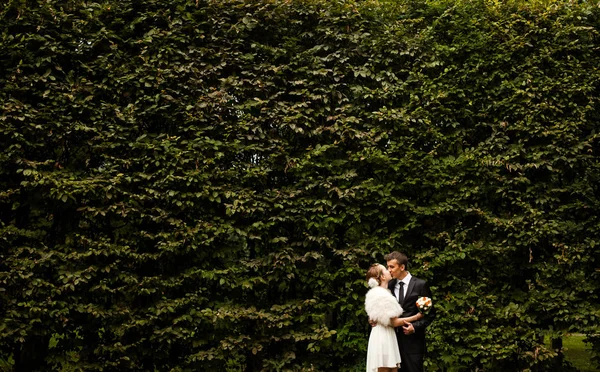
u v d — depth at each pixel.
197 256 6.12
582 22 6.74
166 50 6.36
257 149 6.30
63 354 5.83
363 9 6.83
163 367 6.02
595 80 6.52
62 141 6.00
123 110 6.14
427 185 6.38
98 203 5.96
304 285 6.38
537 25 6.75
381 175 6.50
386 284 5.32
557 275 6.23
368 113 6.57
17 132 5.84
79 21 6.23
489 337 5.97
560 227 6.23
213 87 6.36
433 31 6.72
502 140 6.43
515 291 6.34
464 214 6.33
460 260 6.34
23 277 5.45
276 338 5.98
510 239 6.29
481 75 6.64
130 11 6.51
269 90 6.52
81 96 6.11
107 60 6.23
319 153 6.29
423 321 5.14
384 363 5.03
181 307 5.95
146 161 6.11
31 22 6.11
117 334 5.73
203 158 6.14
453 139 6.60
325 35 6.68
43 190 5.82
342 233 6.46
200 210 6.22
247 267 6.25
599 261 6.28
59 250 5.89
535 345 6.02
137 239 6.00
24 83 5.98
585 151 6.52
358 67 6.64
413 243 6.46
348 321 6.19
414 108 6.64
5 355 5.80
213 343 6.12
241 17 6.73
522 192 6.40
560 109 6.48
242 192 6.15
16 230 5.71
